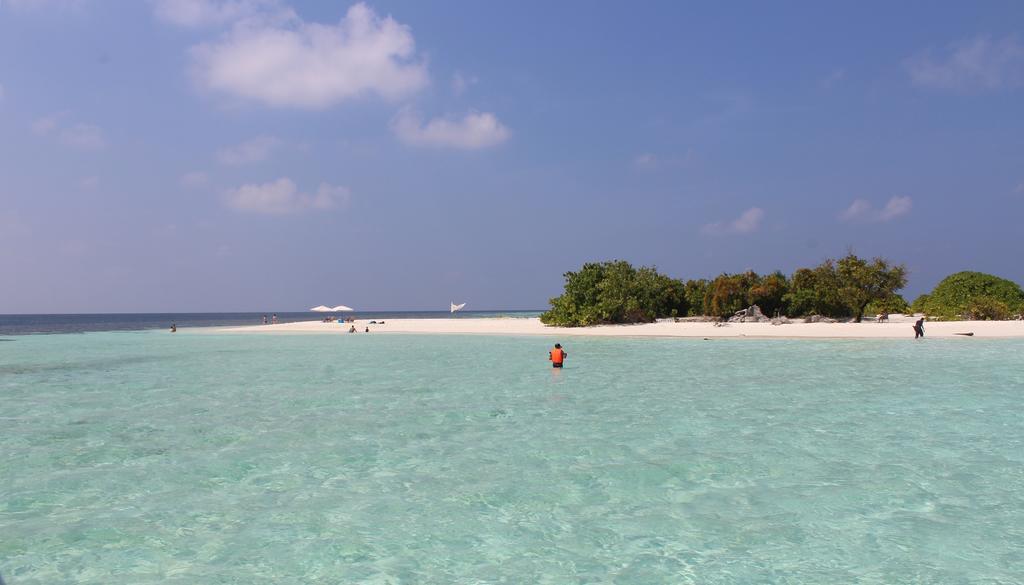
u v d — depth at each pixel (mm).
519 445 12625
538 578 6613
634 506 8867
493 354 35969
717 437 13117
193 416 16203
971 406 16375
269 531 8055
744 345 39094
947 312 62812
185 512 8805
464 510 8797
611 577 6621
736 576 6586
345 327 77500
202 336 63344
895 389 19531
